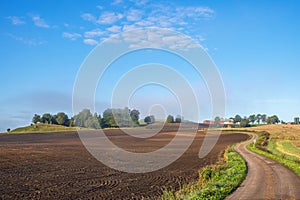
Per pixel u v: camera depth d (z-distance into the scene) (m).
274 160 36.75
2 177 26.88
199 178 25.09
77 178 26.95
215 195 16.09
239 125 182.88
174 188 22.48
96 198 19.69
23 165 33.91
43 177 27.27
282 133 111.56
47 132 113.88
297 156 43.22
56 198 19.78
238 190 18.05
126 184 24.34
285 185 19.69
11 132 116.62
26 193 21.11
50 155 43.91
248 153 47.12
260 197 16.05
